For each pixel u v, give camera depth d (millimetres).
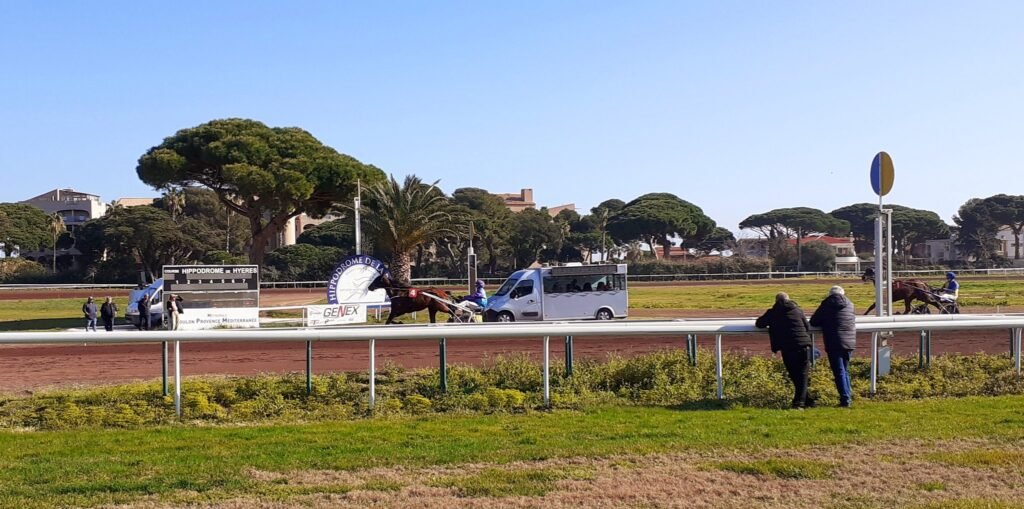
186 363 17609
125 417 11727
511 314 30438
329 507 6684
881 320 14648
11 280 73312
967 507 6488
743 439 9109
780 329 11930
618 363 14656
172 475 7723
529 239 88438
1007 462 7891
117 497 6984
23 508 6684
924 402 11938
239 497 6973
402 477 7594
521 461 8203
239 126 50188
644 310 36906
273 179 45250
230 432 10344
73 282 73750
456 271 78938
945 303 28797
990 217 101500
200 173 49469
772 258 89125
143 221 73375
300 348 20047
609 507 6645
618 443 9000
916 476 7461
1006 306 34781
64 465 8273
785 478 7469
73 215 114625
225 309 29719
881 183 16703
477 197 91625
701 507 6645
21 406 12711
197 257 78062
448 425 10656
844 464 7902
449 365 15547
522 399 12688
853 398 12609
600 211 111812
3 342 11719
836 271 81062
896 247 111312
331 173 47375
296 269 71562
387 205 38625
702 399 12609
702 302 41906
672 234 95562
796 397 11922
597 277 31141
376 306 31219
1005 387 13070
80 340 11797
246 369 16562
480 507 6641
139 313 31047
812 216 106250
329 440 9578
